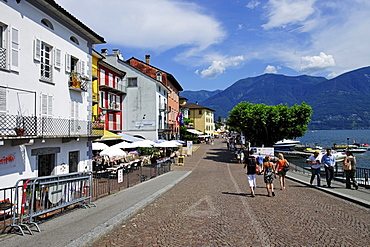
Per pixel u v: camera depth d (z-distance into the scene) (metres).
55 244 6.16
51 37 13.24
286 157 49.88
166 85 47.31
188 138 74.94
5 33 10.71
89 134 16.20
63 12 13.36
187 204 10.63
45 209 8.06
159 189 14.06
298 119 33.66
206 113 105.31
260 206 10.16
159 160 26.17
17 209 7.37
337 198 11.79
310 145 62.19
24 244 6.21
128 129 38.69
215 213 9.14
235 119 37.03
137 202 10.75
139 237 6.89
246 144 56.47
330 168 14.16
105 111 31.52
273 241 6.53
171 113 52.25
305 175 20.52
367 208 9.90
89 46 16.88
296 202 10.91
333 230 7.33
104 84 31.81
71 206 9.98
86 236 6.65
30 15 11.85
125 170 17.45
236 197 11.96
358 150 55.97
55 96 13.59
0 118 10.34
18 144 10.59
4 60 10.60
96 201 11.42
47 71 13.17
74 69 15.69
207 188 14.71
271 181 12.26
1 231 7.30
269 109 33.62
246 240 6.59
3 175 10.25
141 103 38.56
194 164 31.33
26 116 11.22
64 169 14.04
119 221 8.06
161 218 8.67
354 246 6.22
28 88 11.77
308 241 6.52
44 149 12.51
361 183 14.80
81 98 15.98
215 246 6.23
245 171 24.45
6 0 10.61
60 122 13.79
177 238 6.77
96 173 12.36
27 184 7.50
